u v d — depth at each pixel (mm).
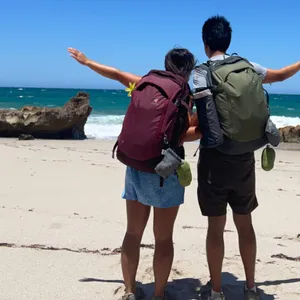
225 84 2395
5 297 2740
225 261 3400
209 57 2689
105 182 7121
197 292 2877
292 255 3676
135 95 2445
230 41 2664
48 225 4309
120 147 2488
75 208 5348
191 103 2531
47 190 6340
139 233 2684
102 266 3260
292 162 10945
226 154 2504
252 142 2461
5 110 15516
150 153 2375
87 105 16219
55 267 3219
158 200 2494
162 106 2355
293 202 6094
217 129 2402
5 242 3727
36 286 2900
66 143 13930
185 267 3262
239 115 2395
